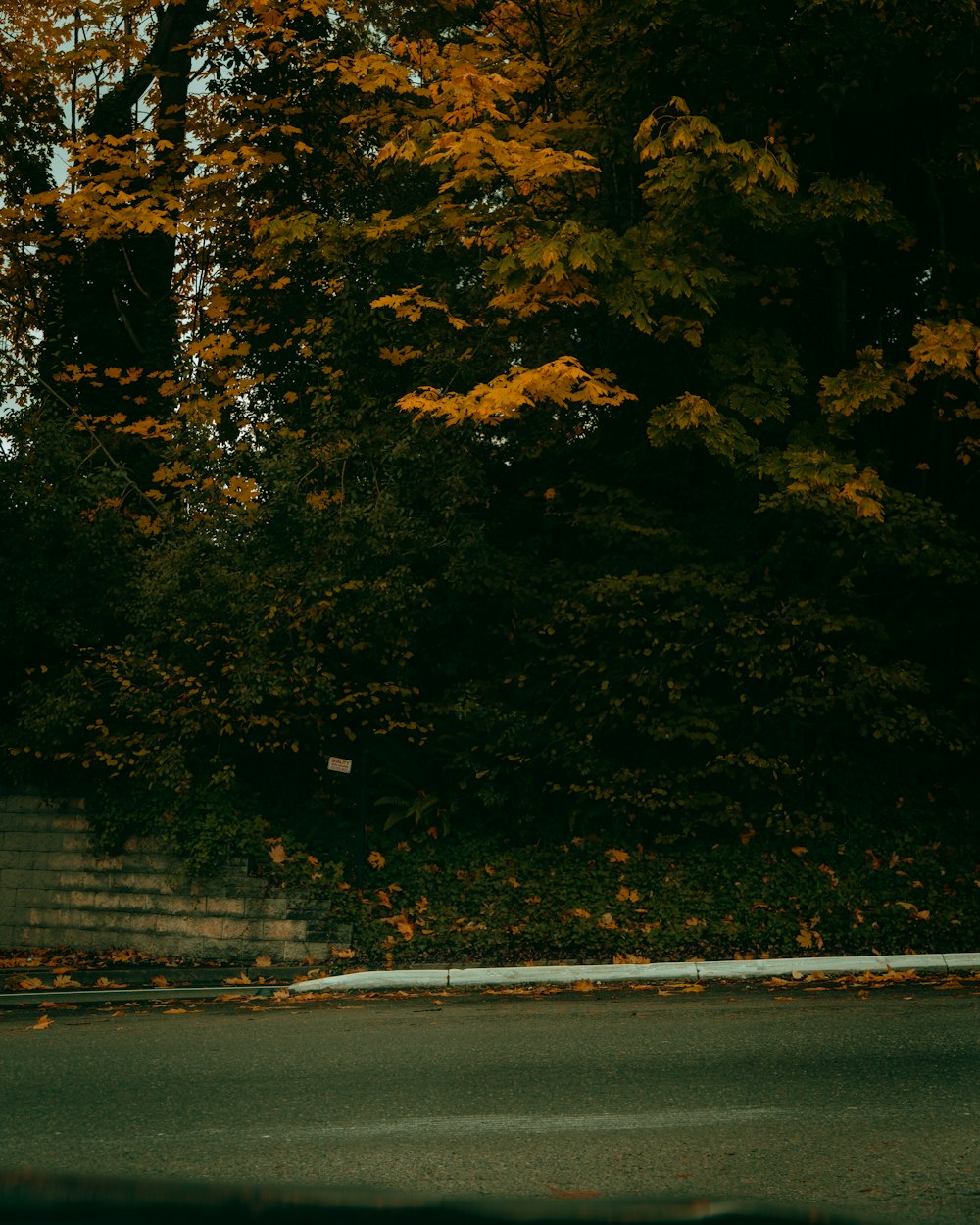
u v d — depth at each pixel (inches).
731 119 528.1
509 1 605.6
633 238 487.5
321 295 593.6
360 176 633.6
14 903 535.2
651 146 457.7
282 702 506.9
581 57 552.4
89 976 459.2
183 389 577.3
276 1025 362.0
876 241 581.9
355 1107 252.2
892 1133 225.9
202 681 512.4
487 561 519.2
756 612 528.4
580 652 554.3
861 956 487.8
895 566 565.9
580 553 588.4
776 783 532.7
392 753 561.3
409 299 514.9
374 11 630.5
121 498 550.3
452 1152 216.2
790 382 511.2
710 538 554.3
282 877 503.2
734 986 427.2
